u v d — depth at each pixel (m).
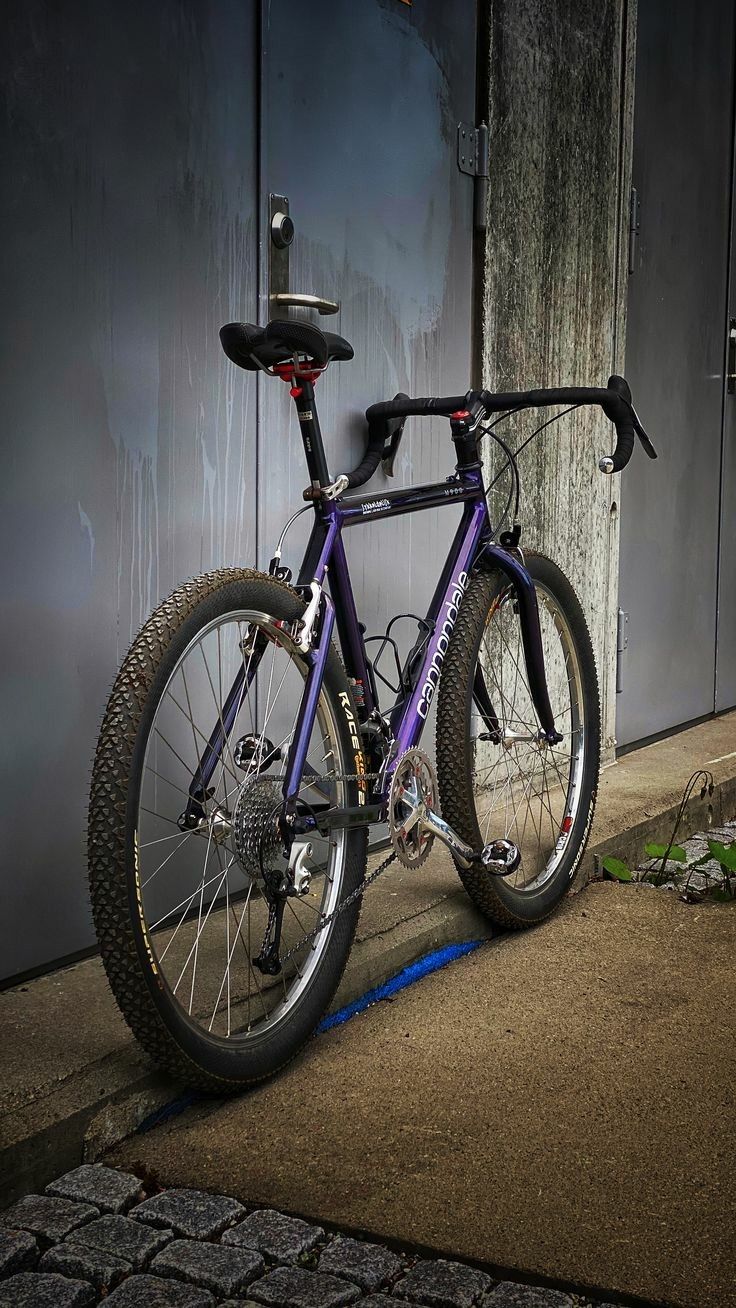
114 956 1.83
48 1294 1.61
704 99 4.88
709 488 5.21
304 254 2.86
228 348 2.16
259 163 2.70
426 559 3.40
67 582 2.34
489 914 2.85
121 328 2.40
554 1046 2.36
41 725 2.32
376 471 3.17
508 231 3.62
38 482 2.27
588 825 3.19
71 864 2.41
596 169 4.03
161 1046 1.91
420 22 3.20
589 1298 1.64
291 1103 2.12
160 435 2.51
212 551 2.66
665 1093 2.18
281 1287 1.65
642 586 4.71
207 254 2.59
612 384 2.72
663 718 4.98
